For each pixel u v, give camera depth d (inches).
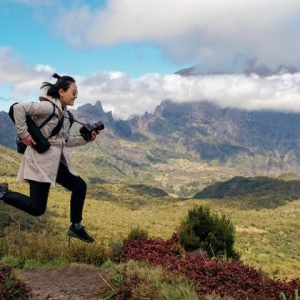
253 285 176.7
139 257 310.8
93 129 137.1
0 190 125.8
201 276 184.4
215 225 376.8
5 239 353.1
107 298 178.2
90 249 349.4
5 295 156.4
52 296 192.2
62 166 134.0
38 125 126.3
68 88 128.9
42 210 128.1
